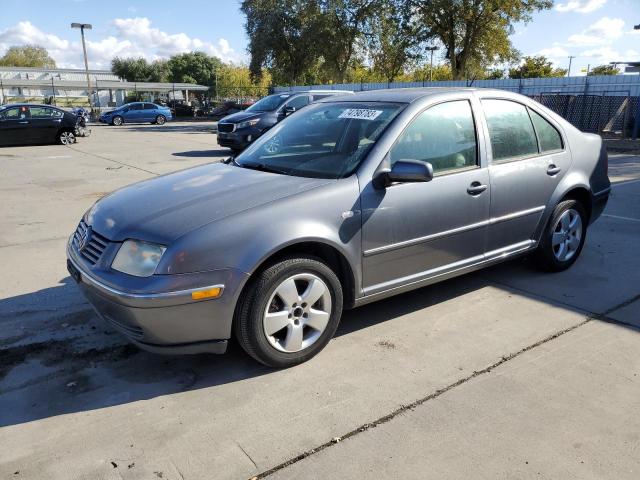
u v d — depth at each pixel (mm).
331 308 3301
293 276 3092
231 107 42000
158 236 2873
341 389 3008
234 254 2871
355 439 2582
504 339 3584
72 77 79875
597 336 3615
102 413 2809
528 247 4449
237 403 2887
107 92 65812
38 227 6625
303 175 3514
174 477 2342
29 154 15266
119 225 3082
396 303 4188
